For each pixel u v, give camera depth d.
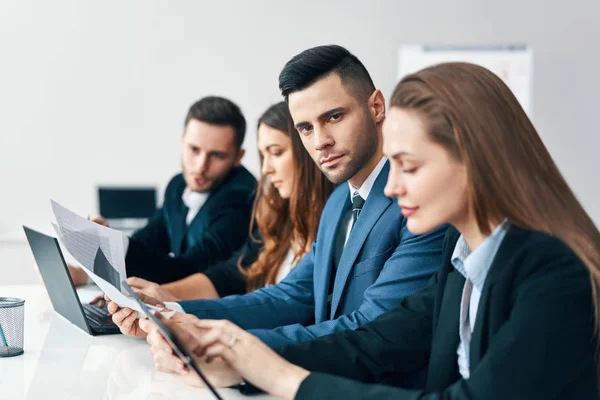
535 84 5.46
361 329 1.52
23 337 1.76
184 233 3.08
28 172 5.02
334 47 1.72
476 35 5.43
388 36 5.38
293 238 2.36
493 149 1.11
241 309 1.94
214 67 5.23
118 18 5.09
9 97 4.98
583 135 5.50
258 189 2.48
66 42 5.03
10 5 4.95
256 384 1.27
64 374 1.56
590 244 1.14
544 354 1.07
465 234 1.21
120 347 1.78
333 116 1.71
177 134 5.20
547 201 1.13
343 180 1.76
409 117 1.14
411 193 1.16
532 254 1.13
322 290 1.90
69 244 1.77
